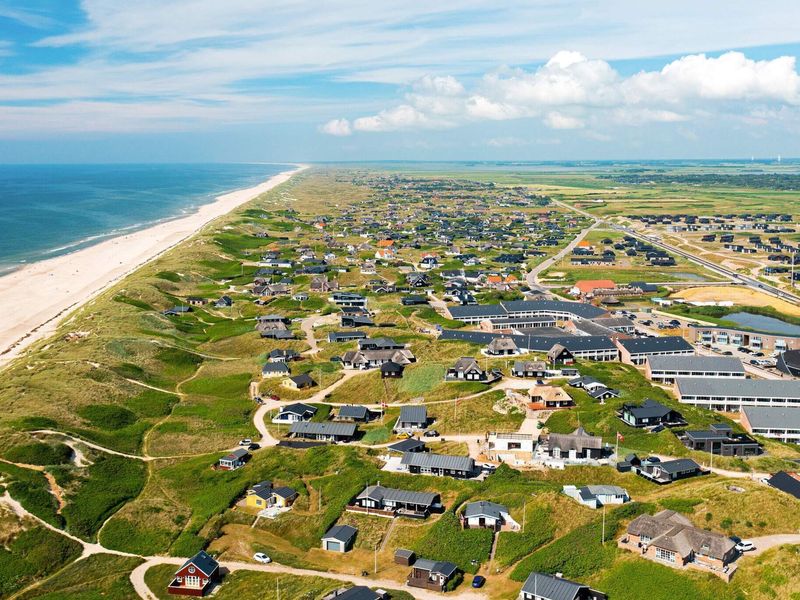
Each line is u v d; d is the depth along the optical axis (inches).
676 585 3654.0
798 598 3430.1
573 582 3683.6
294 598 3754.9
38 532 4466.0
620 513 4315.9
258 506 4872.0
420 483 4970.5
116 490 5068.9
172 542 4507.9
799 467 5049.2
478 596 3786.9
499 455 5275.6
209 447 5821.9
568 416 5895.7
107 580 4069.9
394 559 4212.6
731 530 4082.2
